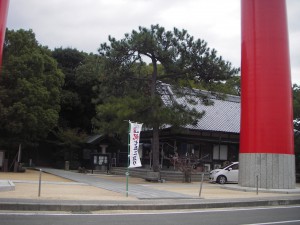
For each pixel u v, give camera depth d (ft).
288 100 72.69
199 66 80.33
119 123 79.77
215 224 33.22
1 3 44.65
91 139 124.88
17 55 97.66
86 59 138.72
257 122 71.87
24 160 130.21
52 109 102.17
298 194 64.75
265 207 49.34
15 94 92.22
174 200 47.83
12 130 90.58
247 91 74.38
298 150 108.37
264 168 70.13
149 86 86.99
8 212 35.76
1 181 56.75
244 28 76.95
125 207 41.11
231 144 111.75
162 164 108.78
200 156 106.42
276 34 73.36
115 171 110.52
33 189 53.36
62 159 130.93
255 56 73.67
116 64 81.00
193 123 82.89
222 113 119.24
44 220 32.27
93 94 137.28
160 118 76.89
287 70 73.41
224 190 68.18
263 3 74.33
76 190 55.62
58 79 108.27
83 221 32.53
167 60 80.12
